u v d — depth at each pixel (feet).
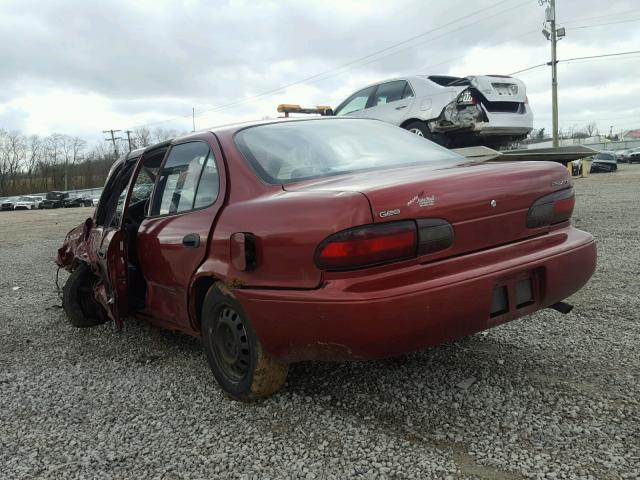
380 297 7.95
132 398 11.19
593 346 12.05
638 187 54.95
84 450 9.18
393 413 9.58
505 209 9.23
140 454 8.92
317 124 12.55
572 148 23.13
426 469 7.84
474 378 10.73
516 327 13.61
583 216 34.30
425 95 28.53
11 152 337.72
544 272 9.48
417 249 8.29
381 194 8.20
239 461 8.46
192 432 9.51
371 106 31.91
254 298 9.20
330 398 10.28
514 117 27.99
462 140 28.32
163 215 12.41
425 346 8.45
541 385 10.26
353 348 8.18
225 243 9.91
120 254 13.03
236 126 11.98
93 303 16.31
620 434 8.38
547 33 114.01
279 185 9.97
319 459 8.32
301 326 8.55
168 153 13.07
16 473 8.57
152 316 13.15
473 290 8.53
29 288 24.73
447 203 8.60
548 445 8.23
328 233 8.20
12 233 60.18
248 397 10.12
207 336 10.73
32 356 14.52
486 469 7.75
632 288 16.69
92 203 199.41
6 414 10.86
